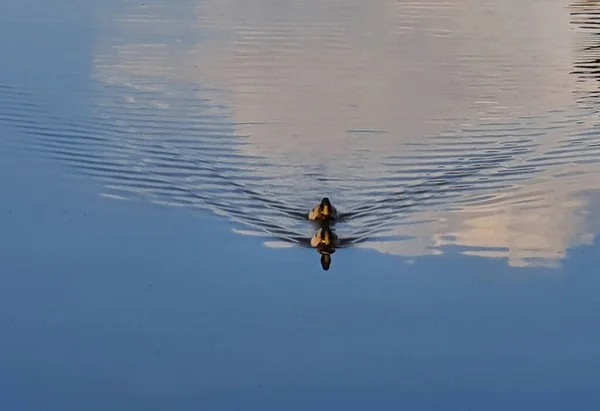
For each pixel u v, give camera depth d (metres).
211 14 38.12
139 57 32.72
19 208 23.70
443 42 35.75
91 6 37.94
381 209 24.05
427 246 22.53
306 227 23.19
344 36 36.25
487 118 28.88
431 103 29.66
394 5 40.22
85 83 30.25
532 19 38.50
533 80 31.91
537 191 24.62
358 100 30.23
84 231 22.89
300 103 29.56
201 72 31.88
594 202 24.05
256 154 26.47
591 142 27.20
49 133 27.05
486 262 21.95
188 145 26.58
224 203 24.09
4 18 35.78
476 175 25.47
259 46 34.69
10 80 30.16
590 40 35.97
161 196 24.34
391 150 26.61
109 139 26.89
